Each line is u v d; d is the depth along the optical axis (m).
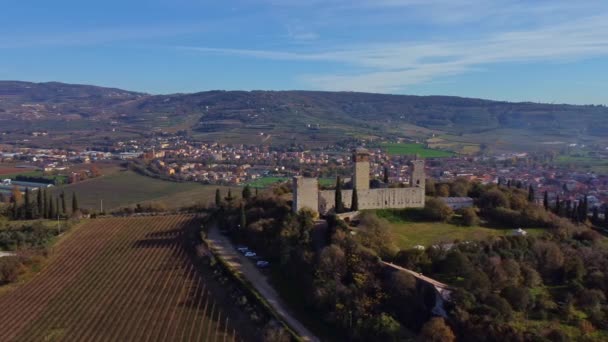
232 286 144.50
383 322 117.25
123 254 183.00
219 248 178.62
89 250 190.25
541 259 145.12
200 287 148.62
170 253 179.88
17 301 149.75
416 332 118.56
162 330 126.38
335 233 154.88
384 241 154.12
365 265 138.88
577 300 125.31
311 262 146.12
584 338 108.50
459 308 116.62
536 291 131.25
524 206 199.75
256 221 187.25
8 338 127.56
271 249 165.38
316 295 131.00
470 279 126.56
